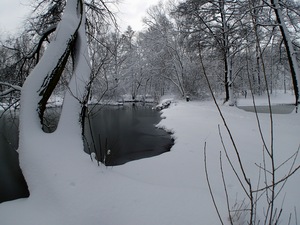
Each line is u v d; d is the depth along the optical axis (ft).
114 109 84.94
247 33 35.14
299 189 11.98
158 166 16.76
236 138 22.90
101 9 24.13
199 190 10.54
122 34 26.12
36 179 11.39
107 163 22.61
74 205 9.40
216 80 93.86
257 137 22.75
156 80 110.52
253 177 14.05
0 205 10.79
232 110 48.39
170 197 9.89
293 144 19.38
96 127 45.47
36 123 14.70
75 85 16.05
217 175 14.53
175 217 8.66
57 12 22.58
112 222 8.73
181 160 17.83
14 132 34.76
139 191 10.34
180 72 91.97
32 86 15.20
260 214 9.90
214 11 51.01
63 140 13.98
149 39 99.60
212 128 28.86
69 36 16.97
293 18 35.58
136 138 33.96
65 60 16.96
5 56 21.59
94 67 18.08
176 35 86.22
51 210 9.59
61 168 11.46
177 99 94.17
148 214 8.90
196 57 66.33
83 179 10.80
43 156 12.25
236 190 12.42
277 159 16.52
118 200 9.70
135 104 115.55
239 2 35.06
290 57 35.14
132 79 127.95
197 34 53.72
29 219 9.26
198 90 93.15
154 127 42.42
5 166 21.53
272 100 101.76
